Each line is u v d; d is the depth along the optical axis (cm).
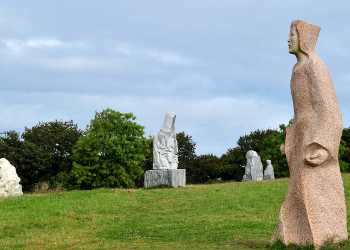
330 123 868
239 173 6081
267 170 4319
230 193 2120
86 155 4169
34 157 4638
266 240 1075
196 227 1355
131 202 1966
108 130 4175
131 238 1218
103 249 1041
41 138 4859
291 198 901
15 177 2445
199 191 2258
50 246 1115
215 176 6312
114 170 4069
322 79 885
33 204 1900
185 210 1731
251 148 6412
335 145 869
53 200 2000
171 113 2945
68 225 1472
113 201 1975
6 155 4775
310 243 850
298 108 920
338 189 880
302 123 899
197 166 6109
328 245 838
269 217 1501
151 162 5334
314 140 868
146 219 1573
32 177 4769
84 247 1075
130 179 4197
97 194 2183
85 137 4188
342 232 866
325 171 877
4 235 1327
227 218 1488
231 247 980
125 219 1591
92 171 4156
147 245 1081
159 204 1914
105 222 1520
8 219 1571
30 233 1339
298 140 911
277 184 2412
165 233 1288
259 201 1844
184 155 6178
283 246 881
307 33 923
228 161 6247
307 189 871
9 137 4941
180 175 2719
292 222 891
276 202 1806
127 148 4116
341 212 874
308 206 863
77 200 1992
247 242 1055
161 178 2686
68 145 4909
